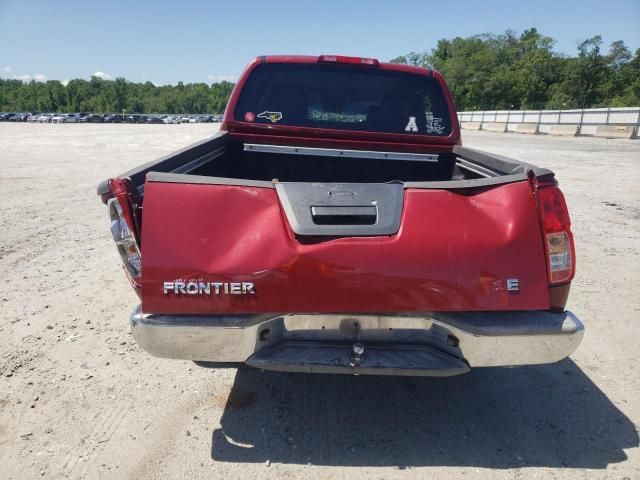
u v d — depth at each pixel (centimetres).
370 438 269
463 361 234
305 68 401
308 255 220
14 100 13200
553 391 314
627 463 250
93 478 236
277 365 229
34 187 1046
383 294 222
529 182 232
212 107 14112
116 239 232
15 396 298
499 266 225
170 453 254
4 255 567
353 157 416
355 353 229
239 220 224
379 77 407
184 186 224
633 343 375
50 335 375
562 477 241
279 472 243
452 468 246
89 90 14112
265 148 414
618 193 993
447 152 420
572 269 232
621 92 6594
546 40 8469
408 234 224
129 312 418
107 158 1650
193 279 220
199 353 230
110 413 284
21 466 242
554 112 3678
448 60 8762
